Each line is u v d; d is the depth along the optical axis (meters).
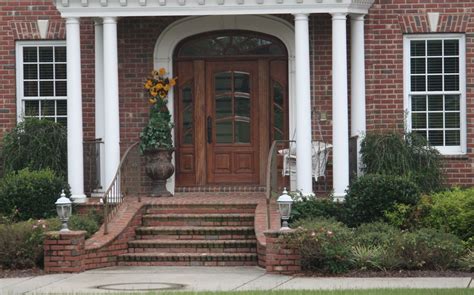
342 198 21.73
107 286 16.77
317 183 23.66
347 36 23.70
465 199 20.16
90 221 20.53
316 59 23.83
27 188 21.33
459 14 23.75
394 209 20.89
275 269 18.09
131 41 24.00
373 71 23.78
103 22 22.19
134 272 18.72
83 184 22.69
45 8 24.20
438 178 22.69
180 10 21.98
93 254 19.17
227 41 24.16
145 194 23.95
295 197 21.56
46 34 24.27
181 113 24.20
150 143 22.92
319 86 23.86
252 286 16.64
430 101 23.98
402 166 22.41
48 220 19.81
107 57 22.08
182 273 18.55
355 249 18.59
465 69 23.83
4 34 24.27
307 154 21.84
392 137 22.62
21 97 24.45
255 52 24.12
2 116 24.28
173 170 23.14
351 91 23.28
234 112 24.17
